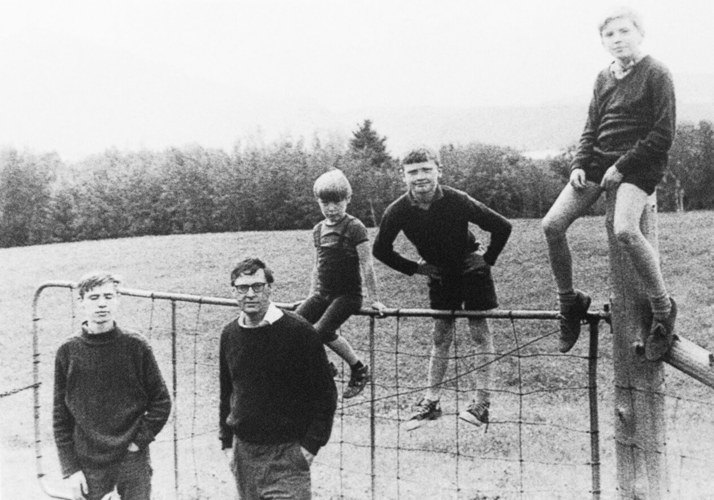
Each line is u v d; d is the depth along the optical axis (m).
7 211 43.25
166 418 5.04
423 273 5.28
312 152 43.78
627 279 4.22
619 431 4.35
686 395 12.44
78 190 43.59
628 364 4.27
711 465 8.66
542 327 16.95
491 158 33.88
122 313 21.94
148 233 42.69
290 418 4.43
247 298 4.32
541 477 8.44
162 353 17.62
